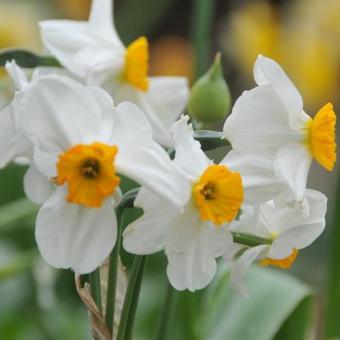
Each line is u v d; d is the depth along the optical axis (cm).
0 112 62
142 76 70
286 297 78
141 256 62
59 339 96
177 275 60
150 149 60
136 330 97
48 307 96
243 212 62
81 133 60
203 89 70
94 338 62
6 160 62
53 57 69
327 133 62
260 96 61
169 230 60
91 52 70
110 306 62
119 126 60
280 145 61
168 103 71
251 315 78
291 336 79
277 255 62
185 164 60
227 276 79
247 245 62
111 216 60
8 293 101
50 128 60
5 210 86
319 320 111
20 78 63
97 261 60
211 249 60
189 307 78
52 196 60
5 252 106
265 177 61
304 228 62
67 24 70
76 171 59
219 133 61
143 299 100
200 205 60
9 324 94
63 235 60
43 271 95
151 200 60
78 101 60
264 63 61
